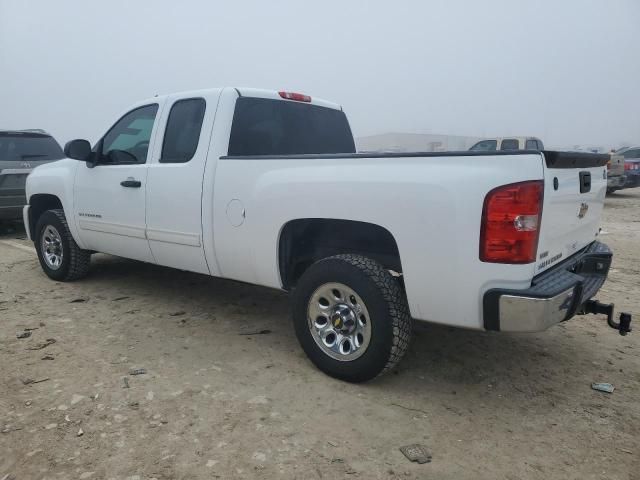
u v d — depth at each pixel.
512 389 3.46
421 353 4.02
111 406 3.11
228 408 3.11
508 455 2.73
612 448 2.81
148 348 3.98
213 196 3.96
